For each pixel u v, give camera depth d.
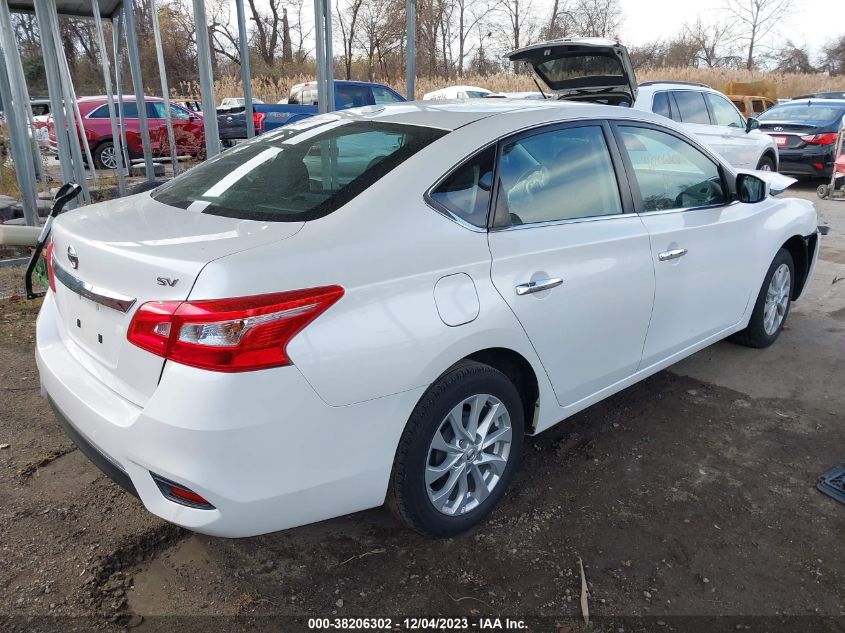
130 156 14.09
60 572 2.35
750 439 3.36
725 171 3.81
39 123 14.80
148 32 31.59
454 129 2.62
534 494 2.88
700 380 4.04
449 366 2.31
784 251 4.39
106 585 2.30
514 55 5.60
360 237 2.14
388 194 2.29
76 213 2.66
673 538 2.60
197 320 1.84
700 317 3.65
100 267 2.12
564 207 2.81
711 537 2.61
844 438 3.38
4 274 5.70
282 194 2.40
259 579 2.36
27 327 4.54
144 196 2.84
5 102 6.50
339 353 2.01
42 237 3.41
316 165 2.54
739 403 3.75
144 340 1.93
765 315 4.39
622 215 3.07
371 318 2.08
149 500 2.01
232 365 1.85
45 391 2.61
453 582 2.36
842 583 2.38
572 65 5.52
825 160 10.91
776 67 42.59
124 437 2.00
